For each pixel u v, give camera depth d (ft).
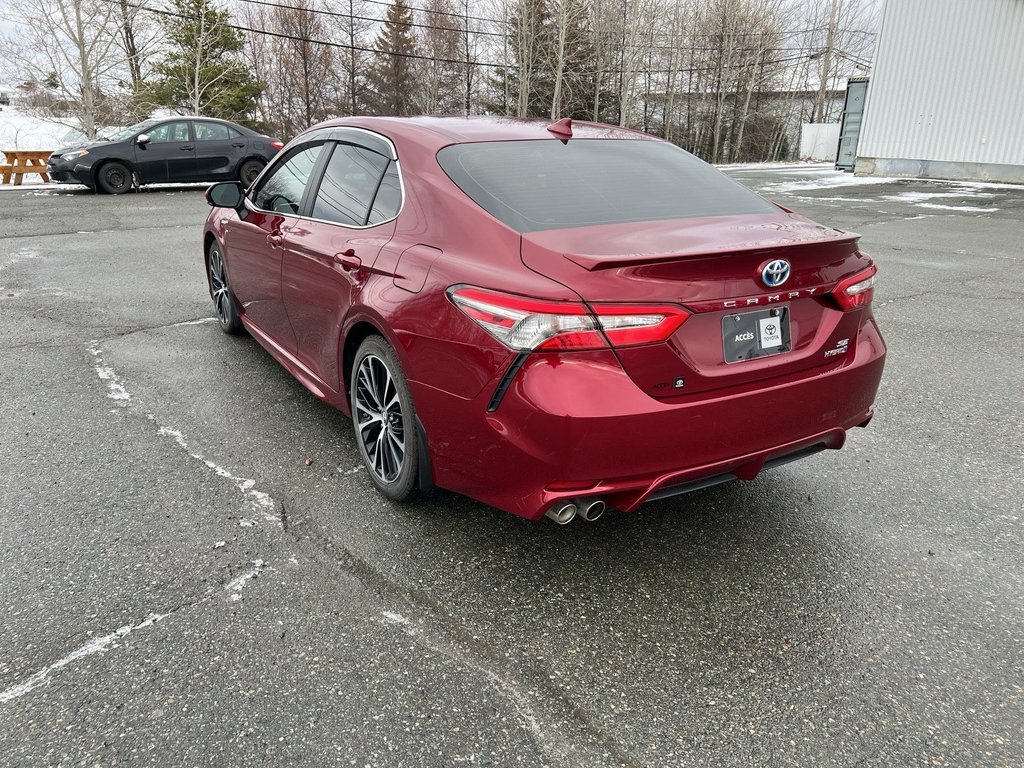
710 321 7.55
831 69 176.55
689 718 6.43
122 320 18.62
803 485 10.78
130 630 7.36
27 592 7.91
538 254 7.61
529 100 153.58
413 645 7.26
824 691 6.76
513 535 9.26
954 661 7.16
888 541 9.29
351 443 11.79
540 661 7.09
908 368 16.01
